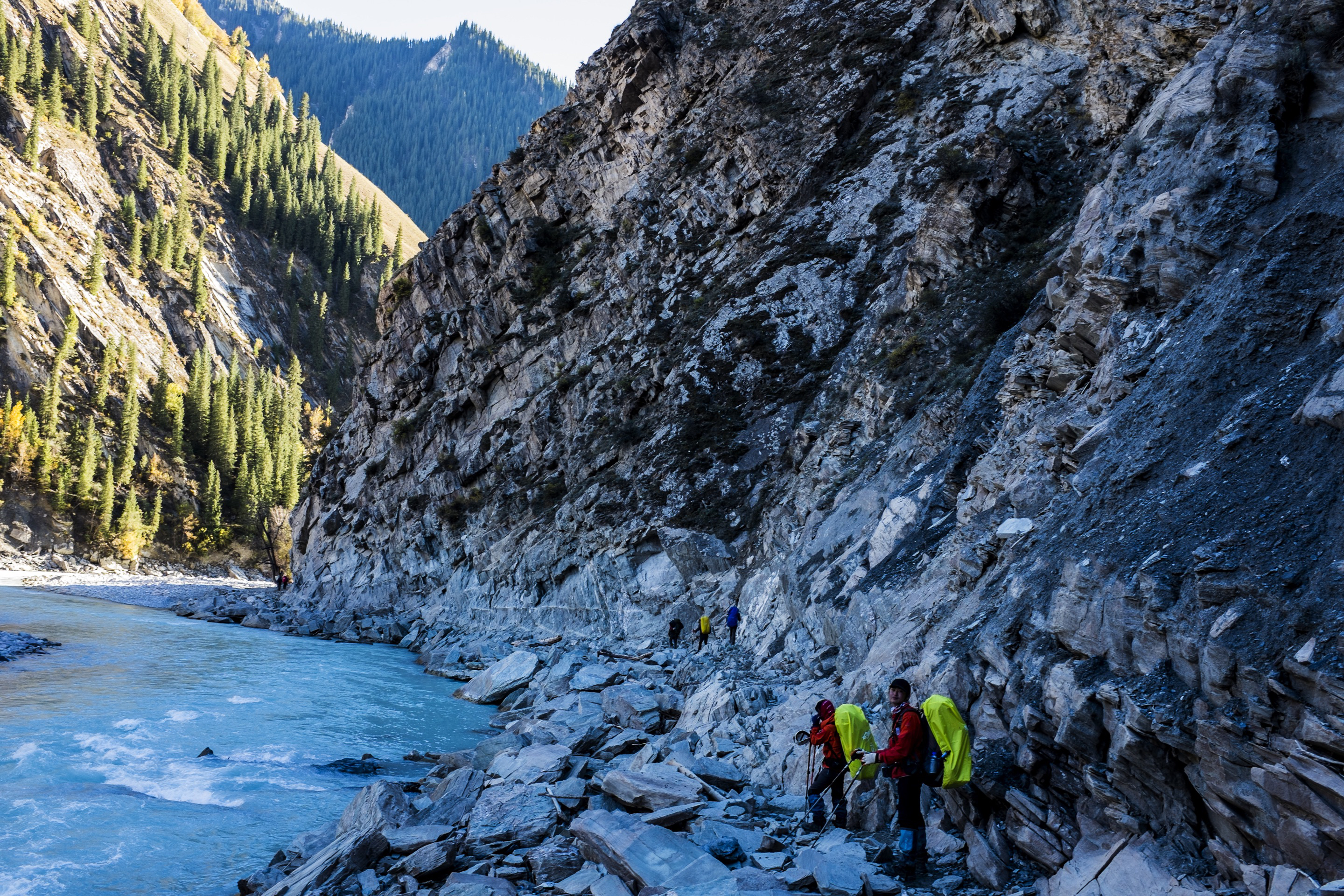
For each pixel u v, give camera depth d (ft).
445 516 165.99
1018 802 28.63
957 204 95.50
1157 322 39.88
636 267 153.79
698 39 164.66
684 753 44.11
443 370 185.88
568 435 148.77
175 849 40.75
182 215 531.50
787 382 116.26
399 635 150.51
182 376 448.65
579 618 121.90
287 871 37.04
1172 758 24.63
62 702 73.67
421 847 36.35
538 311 167.32
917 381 88.07
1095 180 93.35
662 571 111.75
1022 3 116.47
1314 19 38.86
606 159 171.83
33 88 506.07
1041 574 33.24
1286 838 21.06
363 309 636.89
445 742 66.95
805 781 39.88
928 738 29.17
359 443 205.26
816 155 133.69
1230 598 24.41
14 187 438.81
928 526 61.57
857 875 27.63
